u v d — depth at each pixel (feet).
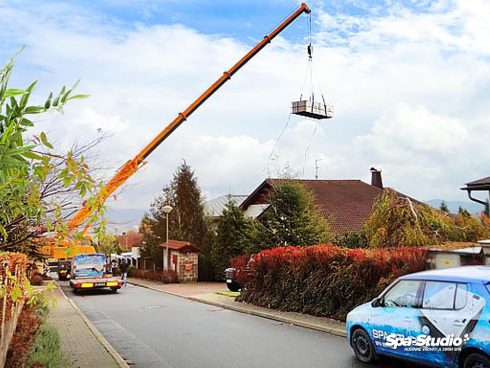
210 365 29.43
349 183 130.52
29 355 23.81
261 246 84.79
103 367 28.96
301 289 49.73
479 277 22.48
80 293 86.89
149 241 138.41
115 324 47.98
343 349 32.58
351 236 71.00
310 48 77.46
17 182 7.89
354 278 42.32
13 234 14.60
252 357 31.09
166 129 80.48
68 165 9.30
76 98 7.42
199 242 134.62
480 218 58.34
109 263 95.81
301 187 85.81
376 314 27.32
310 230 82.12
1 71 7.02
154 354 33.19
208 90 83.66
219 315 52.24
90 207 9.73
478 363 21.36
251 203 121.90
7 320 22.09
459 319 22.29
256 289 58.39
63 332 42.14
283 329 41.73
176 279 107.65
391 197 56.59
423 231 53.83
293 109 71.10
